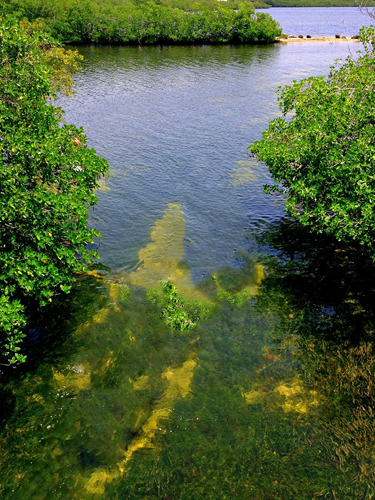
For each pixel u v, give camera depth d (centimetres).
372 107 1892
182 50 7719
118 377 1391
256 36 8519
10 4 7975
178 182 2808
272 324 1627
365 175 1645
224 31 8544
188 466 1127
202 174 2923
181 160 3134
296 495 1050
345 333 1564
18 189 1417
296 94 2323
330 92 2208
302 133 2061
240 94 4806
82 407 1284
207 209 2489
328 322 1623
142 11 8531
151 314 1673
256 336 1568
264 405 1289
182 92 4888
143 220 2369
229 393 1335
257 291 1820
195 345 1530
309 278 1884
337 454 1134
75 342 1516
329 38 9344
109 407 1288
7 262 1370
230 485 1080
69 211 1569
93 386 1355
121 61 6538
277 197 2623
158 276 1916
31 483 1081
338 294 1777
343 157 1789
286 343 1530
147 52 7444
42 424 1228
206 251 2108
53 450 1161
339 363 1427
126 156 3175
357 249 2066
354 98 2072
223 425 1233
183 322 1605
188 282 1883
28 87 1811
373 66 2275
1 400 1294
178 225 2325
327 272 1919
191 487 1079
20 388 1335
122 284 1847
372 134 1820
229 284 1866
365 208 1612
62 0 8500
